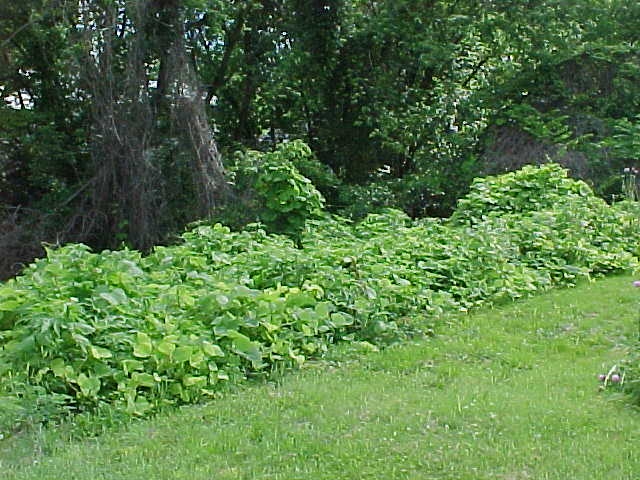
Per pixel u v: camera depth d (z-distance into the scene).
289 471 4.49
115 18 12.93
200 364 5.93
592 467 4.42
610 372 5.72
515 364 6.41
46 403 5.36
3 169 14.66
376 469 4.47
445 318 7.62
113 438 5.13
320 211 10.72
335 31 14.70
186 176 13.05
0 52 14.66
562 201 10.62
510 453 4.60
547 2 14.16
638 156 12.82
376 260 8.27
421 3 14.61
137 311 6.32
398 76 14.98
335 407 5.45
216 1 13.74
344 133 15.48
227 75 15.94
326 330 6.88
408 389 5.82
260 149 16.14
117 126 12.87
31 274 7.36
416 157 14.27
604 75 14.32
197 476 4.46
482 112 14.09
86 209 13.57
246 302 6.62
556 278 9.01
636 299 8.13
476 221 10.11
